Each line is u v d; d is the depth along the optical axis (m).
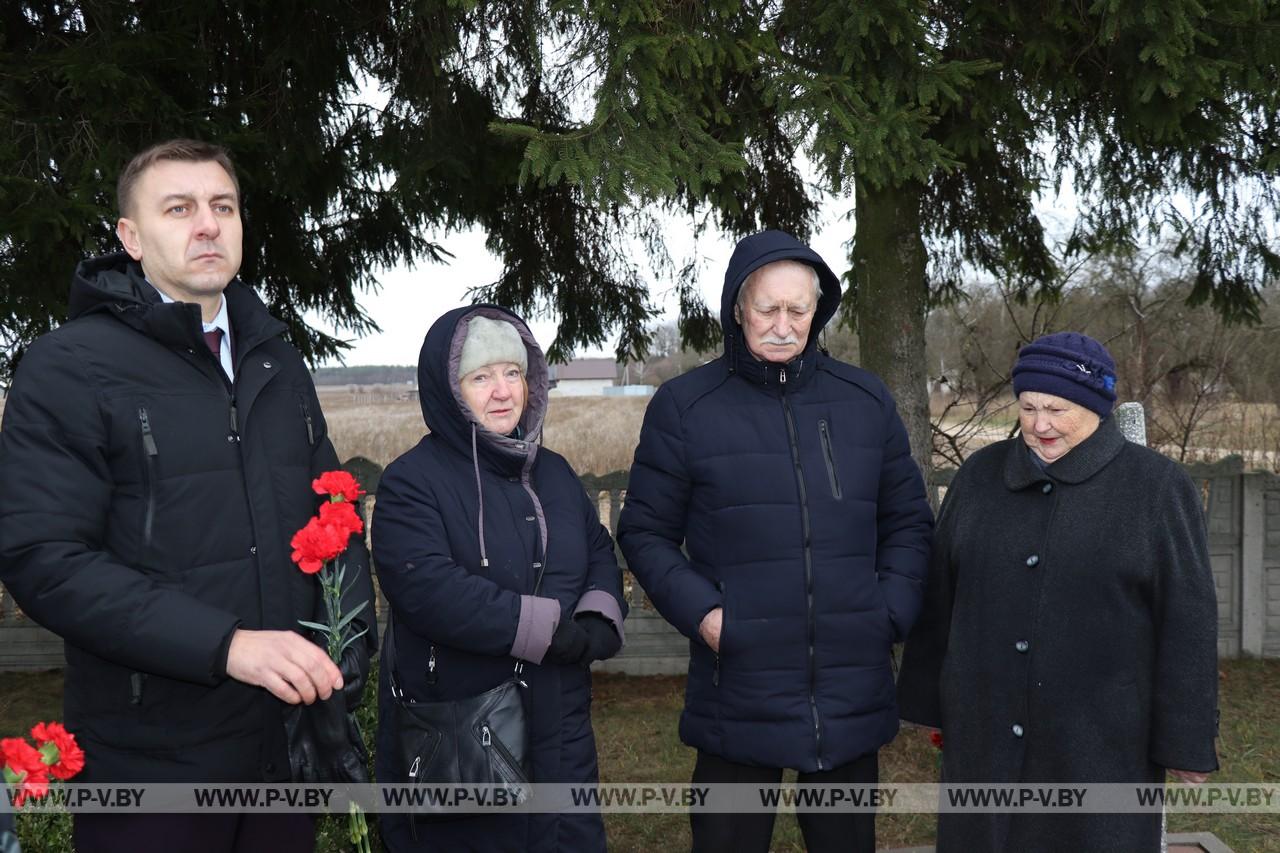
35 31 4.22
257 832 1.87
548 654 2.02
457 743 1.91
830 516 2.29
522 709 1.97
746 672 2.27
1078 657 2.06
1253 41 3.20
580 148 2.98
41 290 3.63
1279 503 6.05
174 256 1.76
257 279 5.58
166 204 1.75
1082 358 2.05
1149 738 2.04
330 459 2.04
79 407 1.62
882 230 4.45
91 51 3.82
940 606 2.43
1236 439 10.97
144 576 1.62
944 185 5.02
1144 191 4.88
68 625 1.55
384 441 17.00
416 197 4.69
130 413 1.66
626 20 2.92
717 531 2.32
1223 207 4.84
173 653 1.55
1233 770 4.17
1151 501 2.04
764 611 2.25
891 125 3.11
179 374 1.74
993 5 3.52
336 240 5.79
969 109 3.84
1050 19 3.38
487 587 1.98
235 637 1.59
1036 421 2.11
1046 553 2.12
